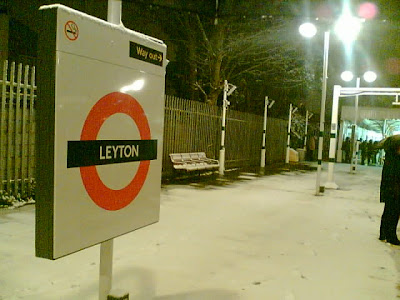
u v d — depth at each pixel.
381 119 25.81
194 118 13.78
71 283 4.17
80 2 12.77
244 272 4.80
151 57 2.84
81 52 2.18
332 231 7.12
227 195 10.26
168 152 12.43
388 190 6.39
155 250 5.42
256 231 6.77
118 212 2.61
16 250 5.00
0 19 11.35
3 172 7.07
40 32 2.05
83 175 2.27
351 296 4.29
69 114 2.13
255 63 21.14
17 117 7.20
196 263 5.01
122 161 2.61
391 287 4.61
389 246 6.32
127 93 2.60
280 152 23.88
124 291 2.78
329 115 29.73
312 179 15.37
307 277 4.77
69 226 2.19
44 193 2.09
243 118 18.06
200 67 19.05
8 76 11.19
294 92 28.44
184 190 10.59
